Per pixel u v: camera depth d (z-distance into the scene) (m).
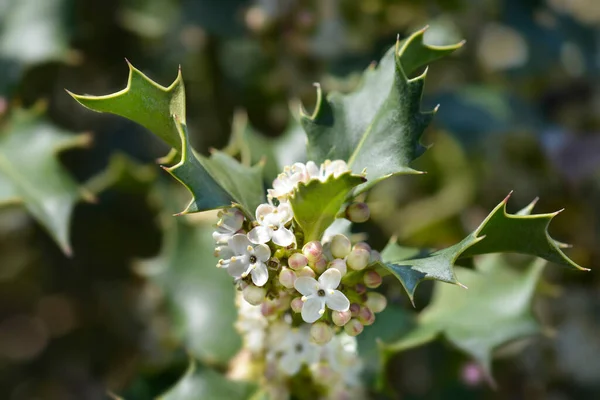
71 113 0.47
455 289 0.35
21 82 0.40
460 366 0.41
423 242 0.46
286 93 0.45
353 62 0.41
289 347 0.31
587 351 0.45
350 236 0.31
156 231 0.45
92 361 0.49
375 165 0.29
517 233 0.28
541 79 0.50
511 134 0.46
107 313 0.48
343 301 0.28
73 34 0.40
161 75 0.48
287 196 0.29
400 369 0.42
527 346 0.44
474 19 0.48
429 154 0.47
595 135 0.47
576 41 0.49
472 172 0.47
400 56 0.30
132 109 0.28
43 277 0.48
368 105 0.30
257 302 0.28
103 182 0.40
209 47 0.46
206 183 0.28
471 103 0.44
